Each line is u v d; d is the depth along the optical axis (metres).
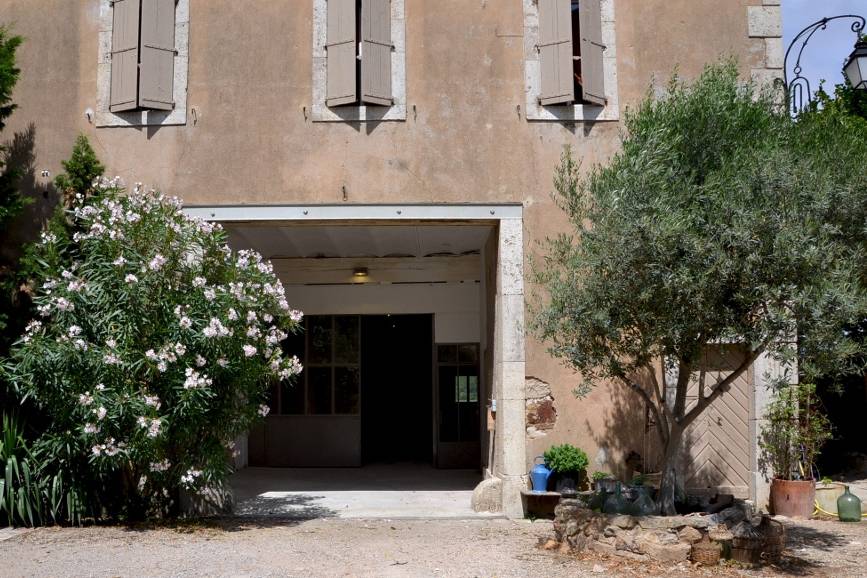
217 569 5.92
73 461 7.48
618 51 8.60
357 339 12.18
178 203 7.74
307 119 8.44
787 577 5.95
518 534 7.29
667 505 6.69
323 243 10.78
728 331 5.95
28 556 6.28
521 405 8.27
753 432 8.59
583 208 6.80
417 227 9.31
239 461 11.69
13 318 8.06
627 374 8.41
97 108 8.50
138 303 7.11
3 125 8.34
